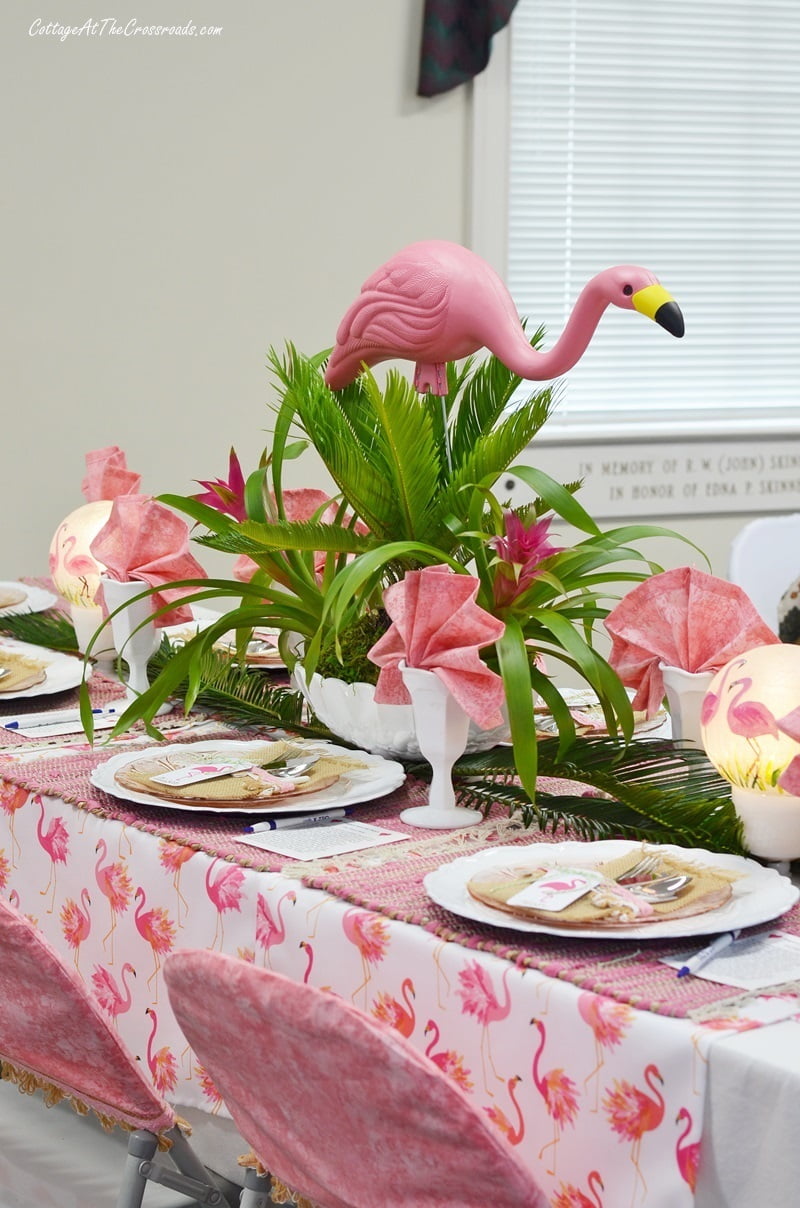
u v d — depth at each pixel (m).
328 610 1.32
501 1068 0.97
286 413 1.56
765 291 4.06
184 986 0.93
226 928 1.20
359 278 3.59
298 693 1.72
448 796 1.34
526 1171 0.84
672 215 3.94
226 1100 1.04
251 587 1.54
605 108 3.82
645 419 3.97
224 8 3.40
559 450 3.79
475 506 1.45
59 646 2.17
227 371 3.52
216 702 1.75
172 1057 1.27
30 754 1.59
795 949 1.00
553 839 1.28
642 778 1.33
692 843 1.24
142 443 3.48
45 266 3.36
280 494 1.57
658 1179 0.87
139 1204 1.16
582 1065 0.91
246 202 3.48
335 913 1.09
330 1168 0.94
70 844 1.39
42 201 3.33
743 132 3.95
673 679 1.39
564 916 1.00
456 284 1.44
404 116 3.57
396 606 1.29
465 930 1.03
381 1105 0.85
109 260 3.40
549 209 3.83
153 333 3.46
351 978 1.08
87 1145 1.45
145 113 3.38
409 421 1.38
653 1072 0.87
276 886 1.15
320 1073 0.87
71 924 1.40
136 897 1.30
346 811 1.38
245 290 3.51
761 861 1.22
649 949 1.00
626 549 1.51
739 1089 0.83
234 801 1.33
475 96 3.60
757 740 1.17
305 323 3.57
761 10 3.90
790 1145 0.80
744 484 3.95
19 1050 1.22
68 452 3.43
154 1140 1.16
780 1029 0.86
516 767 1.29
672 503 3.89
